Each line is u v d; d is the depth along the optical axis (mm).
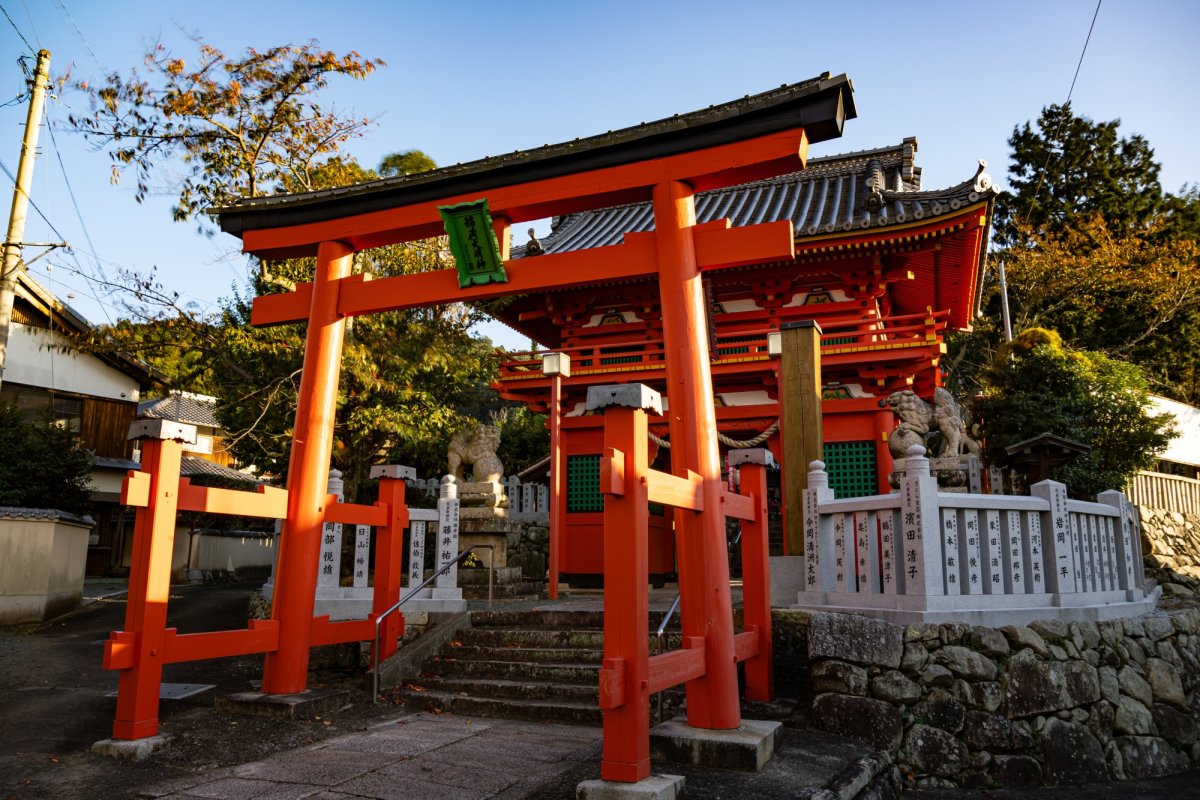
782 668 6926
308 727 6266
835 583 7211
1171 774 6586
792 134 6055
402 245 18531
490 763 5359
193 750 5566
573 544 15992
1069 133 33938
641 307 17453
